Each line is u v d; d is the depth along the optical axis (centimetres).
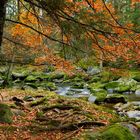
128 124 904
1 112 1069
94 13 728
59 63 984
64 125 1006
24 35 1083
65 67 989
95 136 790
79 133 903
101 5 736
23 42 1203
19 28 1023
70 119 1165
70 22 706
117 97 1839
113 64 874
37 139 890
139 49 786
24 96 1756
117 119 1277
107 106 1745
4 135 895
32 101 1558
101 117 1274
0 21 638
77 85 2789
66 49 812
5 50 1877
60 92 2420
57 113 1293
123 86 2461
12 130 947
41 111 1316
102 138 771
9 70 2395
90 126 1046
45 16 804
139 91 2356
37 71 3241
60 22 703
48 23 809
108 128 814
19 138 887
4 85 2397
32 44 1093
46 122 1083
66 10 727
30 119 1148
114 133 775
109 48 795
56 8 674
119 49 796
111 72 911
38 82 2991
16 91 2017
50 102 1548
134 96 2178
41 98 1633
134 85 2478
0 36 650
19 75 3153
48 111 1332
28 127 989
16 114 1184
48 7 681
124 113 1507
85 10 724
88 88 2622
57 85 2902
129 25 802
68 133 938
